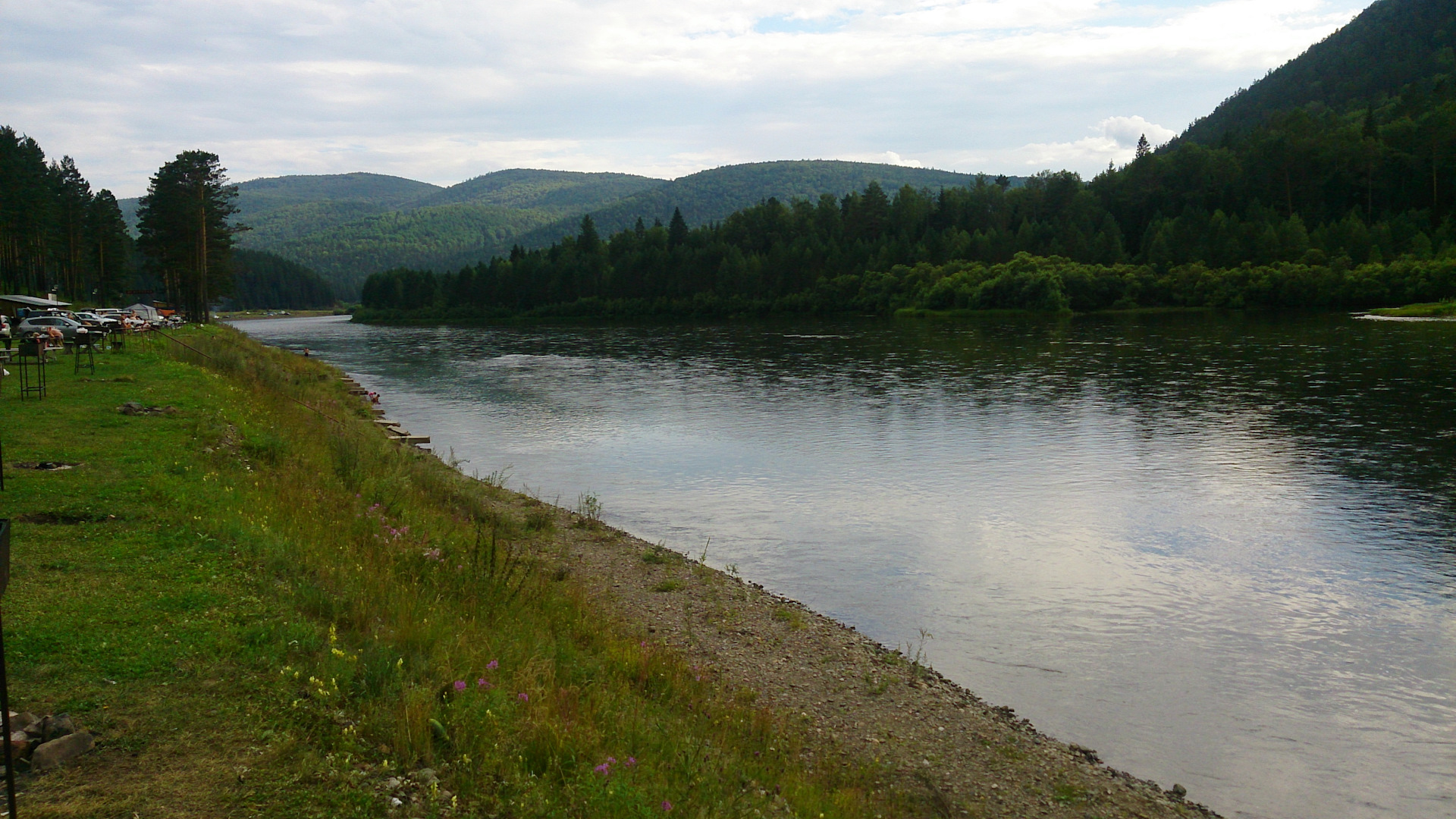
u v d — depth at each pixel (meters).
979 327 99.38
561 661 10.75
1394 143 137.50
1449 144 124.00
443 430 37.72
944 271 134.62
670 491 26.44
